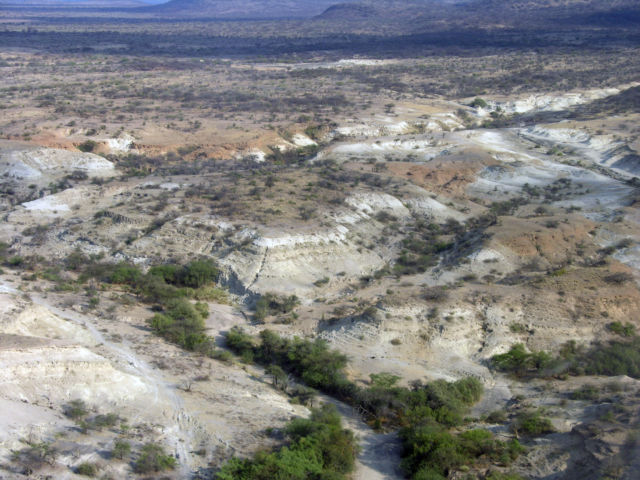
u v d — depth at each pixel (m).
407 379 44.59
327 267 64.75
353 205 78.44
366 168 98.81
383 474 34.53
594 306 52.78
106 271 62.62
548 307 52.53
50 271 62.59
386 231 75.19
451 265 64.50
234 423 36.75
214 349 48.12
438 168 99.56
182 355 46.19
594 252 67.56
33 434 32.09
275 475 30.95
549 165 105.31
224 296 60.28
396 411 40.97
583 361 47.50
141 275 61.38
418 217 80.69
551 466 33.06
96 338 46.34
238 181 86.50
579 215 78.25
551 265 64.12
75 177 91.75
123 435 33.91
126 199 80.50
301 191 82.25
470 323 50.97
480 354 48.66
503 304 52.91
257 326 53.78
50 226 74.19
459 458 34.12
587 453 32.81
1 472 29.17
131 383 38.56
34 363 36.09
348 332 50.94
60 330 44.69
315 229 68.38
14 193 86.25
